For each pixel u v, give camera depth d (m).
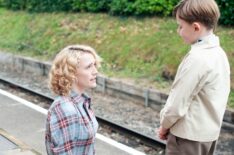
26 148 5.63
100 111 8.62
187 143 3.10
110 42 11.91
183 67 2.98
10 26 16.17
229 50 9.40
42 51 13.28
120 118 8.15
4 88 10.59
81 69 2.52
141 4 12.09
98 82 10.01
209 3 2.98
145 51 10.73
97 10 13.77
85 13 14.16
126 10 12.45
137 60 10.62
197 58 2.94
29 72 12.51
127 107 8.84
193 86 2.93
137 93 9.00
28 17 15.91
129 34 11.76
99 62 2.64
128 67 10.58
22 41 14.53
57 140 2.45
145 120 8.02
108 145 6.41
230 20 10.32
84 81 2.54
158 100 8.52
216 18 3.03
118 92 9.50
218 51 3.06
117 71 10.52
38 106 8.52
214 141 3.25
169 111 3.02
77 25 13.66
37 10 15.88
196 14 2.97
